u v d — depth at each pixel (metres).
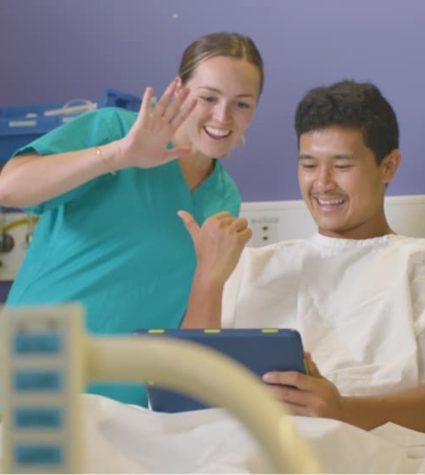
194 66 1.84
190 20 2.48
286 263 1.88
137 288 1.84
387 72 2.35
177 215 1.88
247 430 0.48
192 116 1.83
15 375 0.43
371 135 1.80
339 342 1.76
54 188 1.73
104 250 1.84
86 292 1.83
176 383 0.47
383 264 1.80
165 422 1.19
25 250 2.47
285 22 2.41
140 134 1.65
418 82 2.33
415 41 2.33
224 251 1.72
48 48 2.60
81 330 0.43
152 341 0.48
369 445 1.27
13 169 1.79
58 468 0.43
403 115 2.34
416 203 2.22
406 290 1.75
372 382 1.66
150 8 2.51
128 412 1.20
